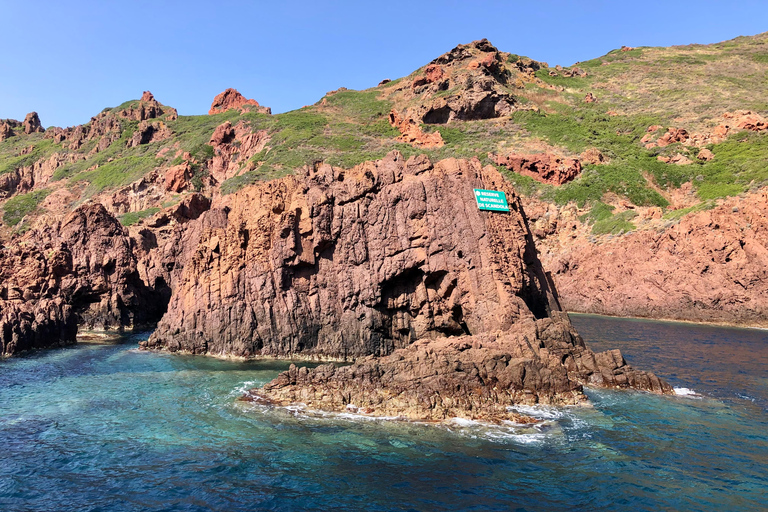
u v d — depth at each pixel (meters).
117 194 102.62
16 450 18.80
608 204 81.62
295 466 17.20
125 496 15.28
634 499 15.03
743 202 61.25
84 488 15.81
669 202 81.69
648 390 26.44
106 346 42.78
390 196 34.88
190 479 16.38
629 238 69.38
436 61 139.25
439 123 115.94
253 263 37.06
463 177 33.41
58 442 19.55
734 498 15.11
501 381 24.00
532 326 27.80
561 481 16.16
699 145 95.06
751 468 17.14
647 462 17.55
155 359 35.56
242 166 112.12
